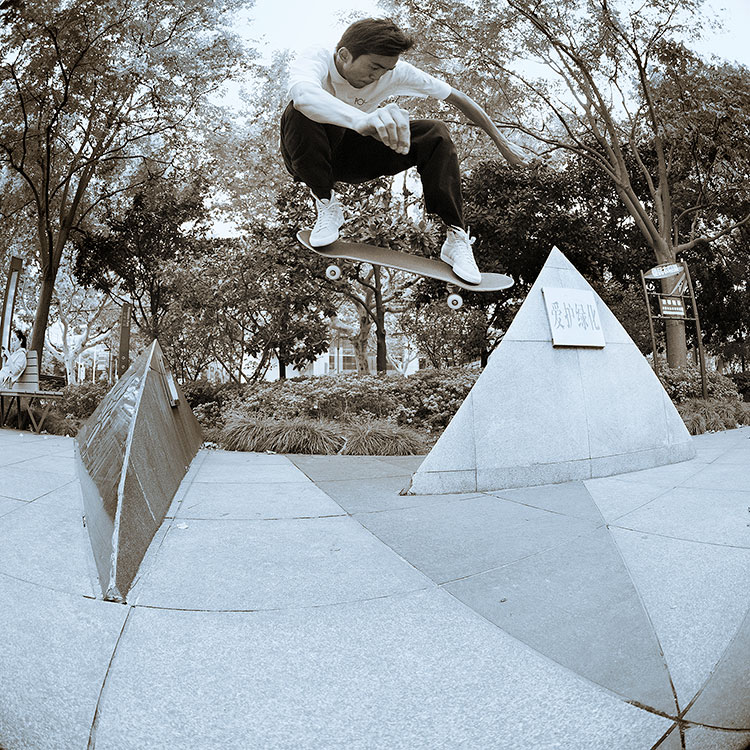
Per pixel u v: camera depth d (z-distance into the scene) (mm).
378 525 3775
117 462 3309
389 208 12469
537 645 2105
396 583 2723
